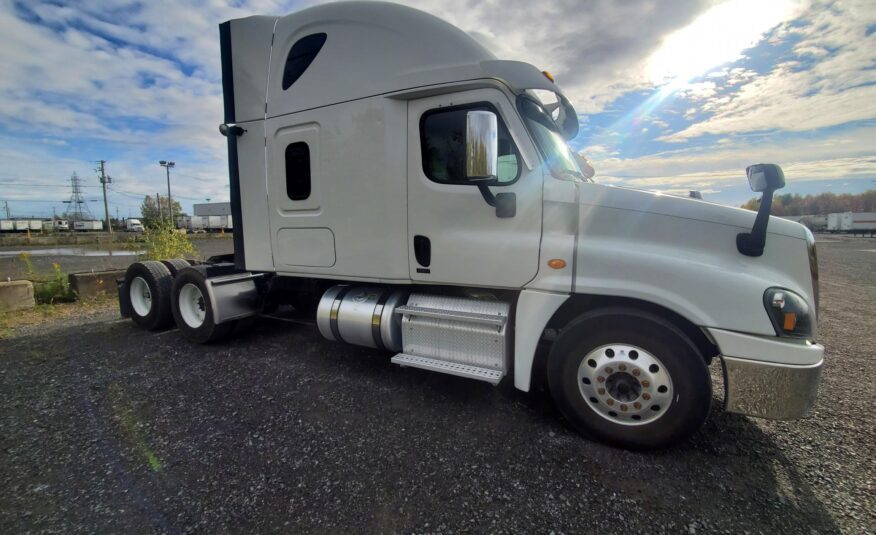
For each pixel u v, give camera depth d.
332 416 3.10
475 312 3.21
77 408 3.23
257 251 4.31
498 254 3.05
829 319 6.60
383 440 2.77
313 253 3.92
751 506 2.18
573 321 2.79
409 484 2.33
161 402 3.33
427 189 3.26
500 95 2.97
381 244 3.51
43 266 14.23
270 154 4.04
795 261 2.52
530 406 3.28
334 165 3.65
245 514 2.09
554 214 2.88
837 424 3.04
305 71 3.73
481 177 2.68
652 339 2.57
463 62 3.04
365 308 3.73
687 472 2.46
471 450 2.66
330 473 2.42
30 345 4.88
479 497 2.22
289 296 5.16
